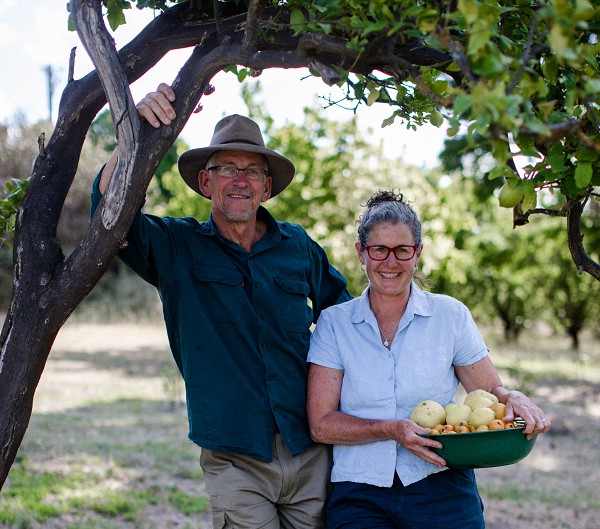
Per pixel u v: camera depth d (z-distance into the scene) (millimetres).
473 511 2725
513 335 19844
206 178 3162
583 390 12164
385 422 2615
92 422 8531
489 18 1673
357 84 2422
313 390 2842
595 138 1984
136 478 6371
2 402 2266
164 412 9320
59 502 5613
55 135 2400
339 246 10242
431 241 11086
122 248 2707
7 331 2285
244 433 2752
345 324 2867
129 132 2230
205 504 5766
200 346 2791
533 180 2100
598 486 6730
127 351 15469
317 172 10656
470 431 2553
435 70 2326
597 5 1996
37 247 2305
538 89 1733
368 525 2668
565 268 17562
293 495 2867
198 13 2484
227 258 2902
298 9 2160
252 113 11523
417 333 2803
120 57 2430
